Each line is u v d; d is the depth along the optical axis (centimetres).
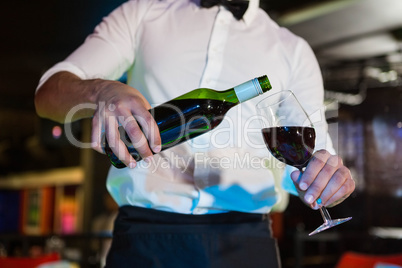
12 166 1247
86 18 523
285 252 798
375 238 680
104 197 805
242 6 116
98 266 512
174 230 105
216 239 104
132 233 106
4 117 1016
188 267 103
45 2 484
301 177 91
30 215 1209
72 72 106
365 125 739
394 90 702
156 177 108
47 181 1123
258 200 111
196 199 107
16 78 748
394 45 616
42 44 603
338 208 777
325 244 809
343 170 92
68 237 437
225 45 113
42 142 651
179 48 113
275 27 124
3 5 491
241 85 91
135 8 119
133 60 120
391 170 716
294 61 121
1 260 284
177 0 121
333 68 703
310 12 473
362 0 463
